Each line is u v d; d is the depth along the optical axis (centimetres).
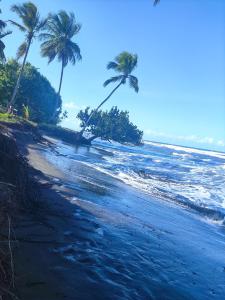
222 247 960
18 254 517
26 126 3186
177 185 2320
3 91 4788
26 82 5647
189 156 8744
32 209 748
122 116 7969
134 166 3114
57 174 1418
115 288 512
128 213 1059
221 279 686
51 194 978
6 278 402
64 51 5162
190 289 595
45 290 444
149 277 593
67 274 507
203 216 1440
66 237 658
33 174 1171
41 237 615
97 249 650
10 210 538
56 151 2684
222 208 1717
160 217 1159
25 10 4138
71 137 5166
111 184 1617
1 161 800
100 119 7750
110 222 876
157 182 2255
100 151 4466
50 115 6831
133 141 8681
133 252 697
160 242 828
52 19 5097
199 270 707
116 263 610
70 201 971
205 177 3256
